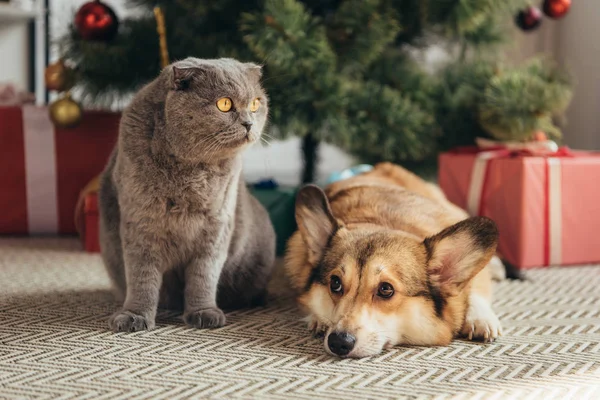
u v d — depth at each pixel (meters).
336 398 1.50
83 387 1.54
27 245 3.53
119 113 3.78
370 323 1.84
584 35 4.63
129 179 2.00
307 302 2.12
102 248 2.31
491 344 1.96
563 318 2.27
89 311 2.23
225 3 3.41
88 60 3.39
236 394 1.52
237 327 2.10
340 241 2.05
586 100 4.61
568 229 3.16
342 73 3.49
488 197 3.19
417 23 3.72
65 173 3.79
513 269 2.92
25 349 1.81
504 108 3.46
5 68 4.96
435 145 3.88
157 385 1.56
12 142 3.72
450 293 1.98
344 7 3.28
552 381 1.64
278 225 3.33
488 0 3.45
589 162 3.17
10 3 4.68
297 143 5.44
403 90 3.71
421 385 1.60
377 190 2.59
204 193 2.01
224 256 2.15
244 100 1.94
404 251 1.96
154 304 2.08
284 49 3.02
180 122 1.91
